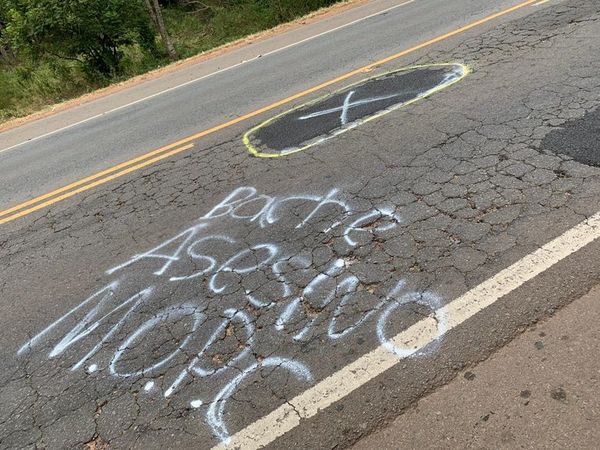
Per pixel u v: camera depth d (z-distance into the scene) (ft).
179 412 9.76
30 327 13.28
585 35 22.12
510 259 11.17
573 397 8.14
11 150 31.35
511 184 13.56
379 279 11.66
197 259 14.21
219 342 11.16
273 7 60.80
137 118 29.91
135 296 13.38
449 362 9.31
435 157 15.84
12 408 10.80
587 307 9.62
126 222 17.40
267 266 13.10
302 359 10.21
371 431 8.53
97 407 10.32
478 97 19.08
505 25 26.89
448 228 12.62
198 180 18.94
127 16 53.62
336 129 19.80
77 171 23.41
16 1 50.55
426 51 26.50
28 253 17.15
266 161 18.89
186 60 44.75
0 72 63.93
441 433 8.19
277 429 8.95
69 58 53.52
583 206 12.08
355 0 50.75
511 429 7.95
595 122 15.25
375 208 14.21
